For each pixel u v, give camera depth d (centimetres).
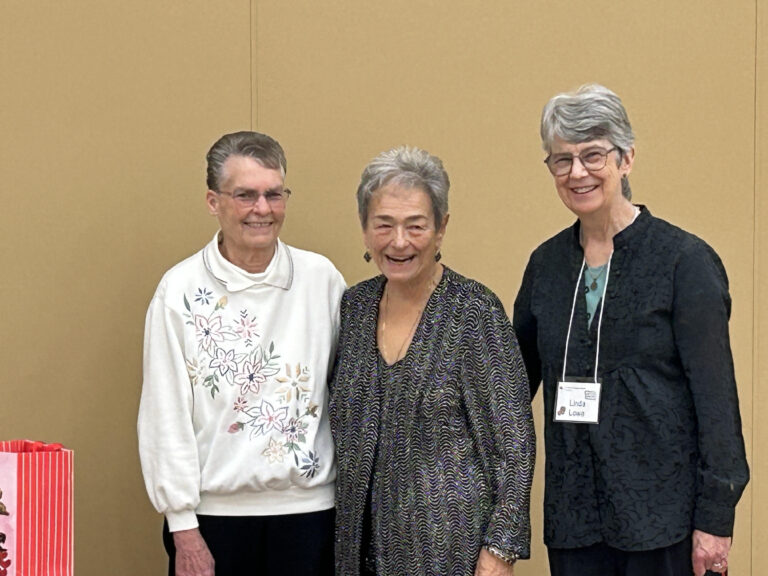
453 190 322
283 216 254
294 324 258
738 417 220
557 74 318
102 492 320
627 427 224
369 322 245
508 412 229
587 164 222
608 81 317
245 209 247
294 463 251
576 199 226
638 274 225
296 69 321
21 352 317
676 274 221
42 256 316
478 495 230
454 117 320
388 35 320
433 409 230
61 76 314
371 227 235
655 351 223
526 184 320
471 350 232
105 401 319
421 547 229
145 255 319
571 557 234
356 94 321
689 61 316
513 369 232
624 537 222
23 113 314
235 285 254
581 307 234
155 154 318
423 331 235
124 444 320
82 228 316
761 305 320
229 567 254
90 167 316
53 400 318
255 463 249
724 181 318
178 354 251
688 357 219
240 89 320
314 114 321
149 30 316
